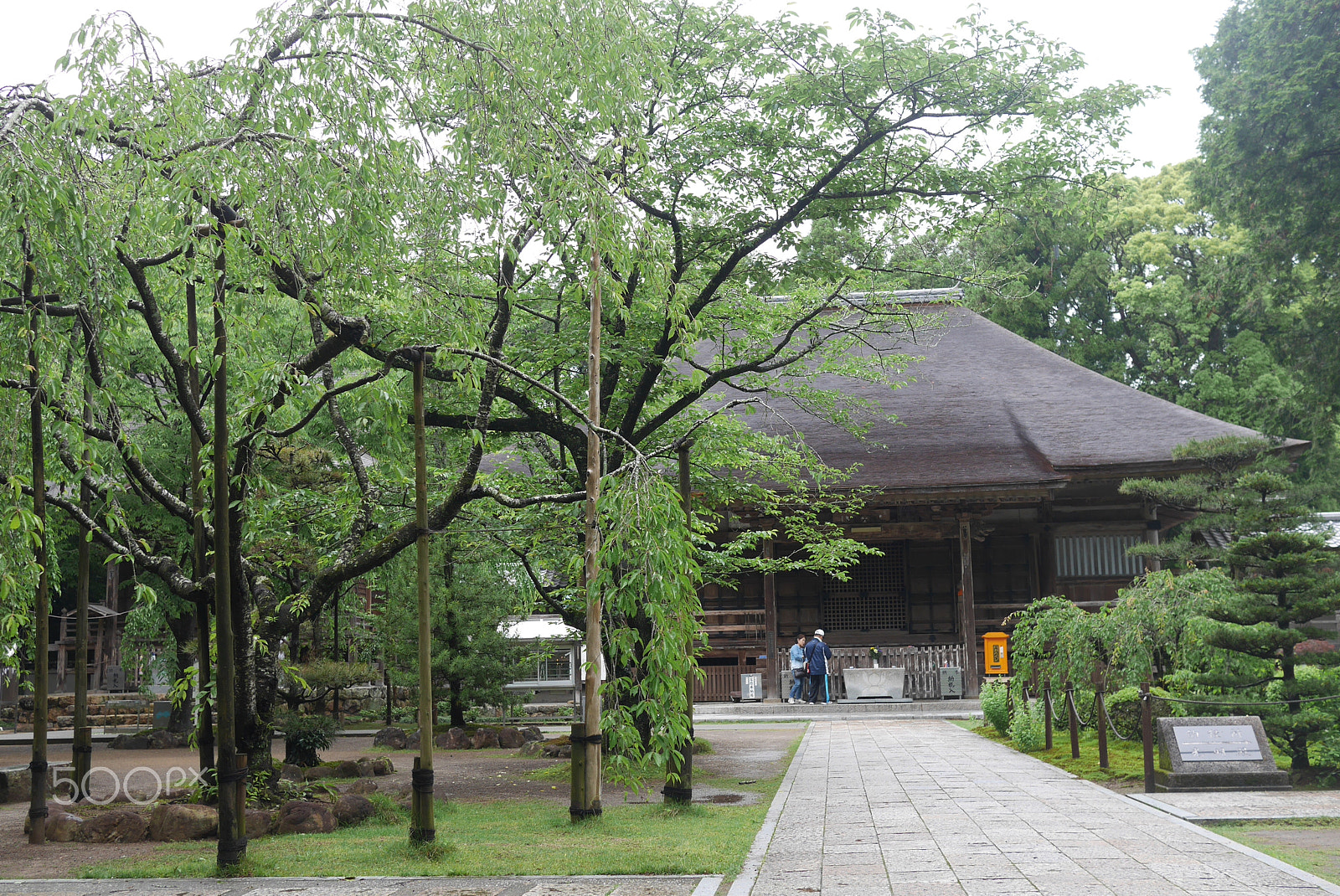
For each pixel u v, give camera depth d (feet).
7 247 22.77
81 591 37.88
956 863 24.18
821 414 67.10
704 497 64.23
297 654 65.57
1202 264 140.67
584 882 22.94
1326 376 86.07
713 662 105.91
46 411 26.58
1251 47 81.10
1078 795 35.88
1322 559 40.73
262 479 32.42
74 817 30.68
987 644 86.74
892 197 49.73
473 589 72.13
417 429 29.07
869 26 43.60
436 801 36.68
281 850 27.61
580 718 86.53
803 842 27.35
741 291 52.75
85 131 24.14
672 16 45.80
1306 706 40.60
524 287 50.14
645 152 34.35
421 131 30.81
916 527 100.27
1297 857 24.77
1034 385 113.19
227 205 27.78
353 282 30.25
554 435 49.01
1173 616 48.57
